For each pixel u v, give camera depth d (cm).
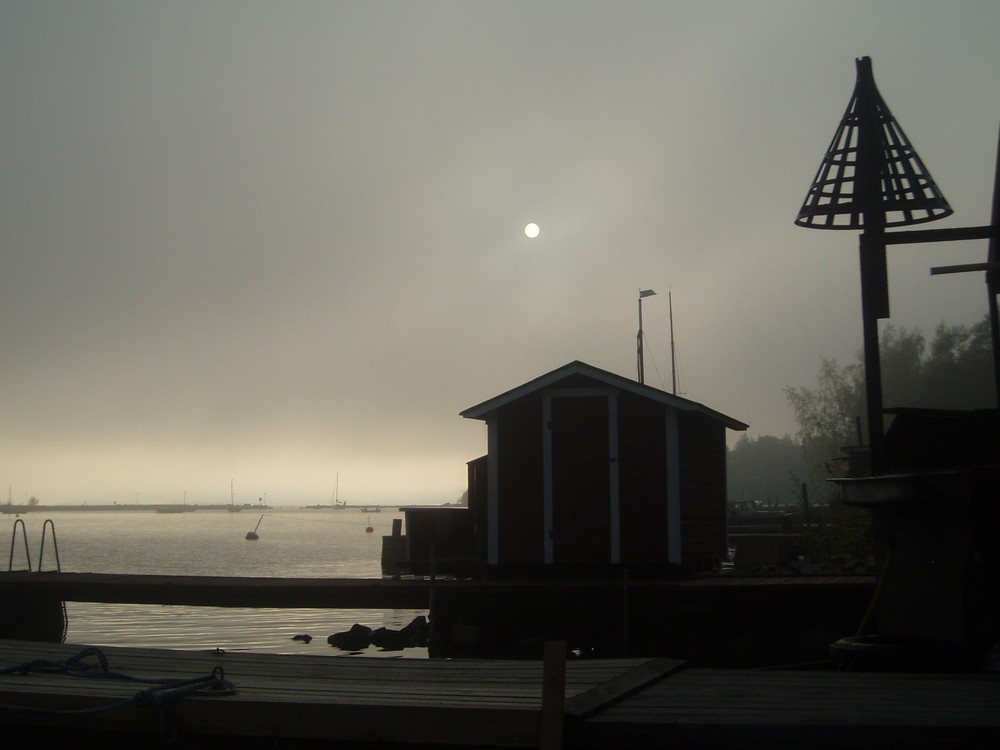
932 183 1137
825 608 1480
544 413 1900
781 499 11862
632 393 1853
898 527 832
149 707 579
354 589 1691
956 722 492
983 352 5772
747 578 1697
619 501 1828
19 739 628
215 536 10381
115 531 11744
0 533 10319
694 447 1955
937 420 993
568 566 1836
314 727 560
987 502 744
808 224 1261
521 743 524
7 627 1780
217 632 2112
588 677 642
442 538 2002
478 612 1662
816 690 597
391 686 631
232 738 585
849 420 5384
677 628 1565
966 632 748
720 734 503
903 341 6159
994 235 1060
